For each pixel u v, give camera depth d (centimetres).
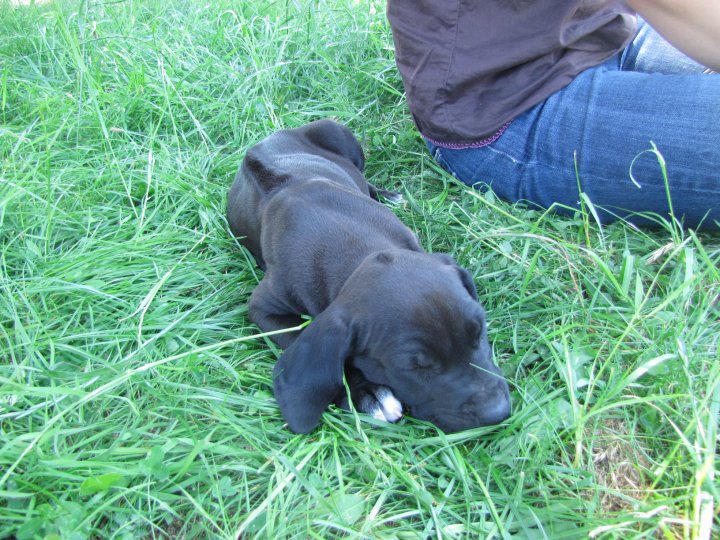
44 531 43
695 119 65
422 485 47
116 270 67
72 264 65
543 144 73
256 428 52
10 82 98
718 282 61
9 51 110
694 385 52
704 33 62
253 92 98
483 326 53
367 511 46
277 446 51
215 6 124
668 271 66
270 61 107
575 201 75
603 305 61
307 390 51
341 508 45
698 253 67
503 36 72
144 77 96
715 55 64
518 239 71
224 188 83
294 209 65
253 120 96
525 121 75
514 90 74
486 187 81
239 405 55
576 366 54
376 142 93
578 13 70
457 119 77
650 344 55
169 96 94
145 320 61
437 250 74
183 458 49
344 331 51
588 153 71
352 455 51
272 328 62
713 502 42
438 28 74
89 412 53
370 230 63
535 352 58
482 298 65
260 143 81
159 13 121
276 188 70
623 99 68
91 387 54
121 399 52
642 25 82
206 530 44
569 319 61
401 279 52
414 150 91
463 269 57
